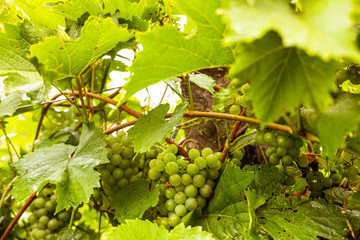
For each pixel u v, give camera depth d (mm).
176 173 552
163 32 411
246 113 571
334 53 280
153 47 415
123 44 601
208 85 637
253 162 665
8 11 629
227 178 540
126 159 612
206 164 562
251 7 335
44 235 648
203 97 719
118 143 610
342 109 427
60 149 628
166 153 574
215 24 412
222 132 687
